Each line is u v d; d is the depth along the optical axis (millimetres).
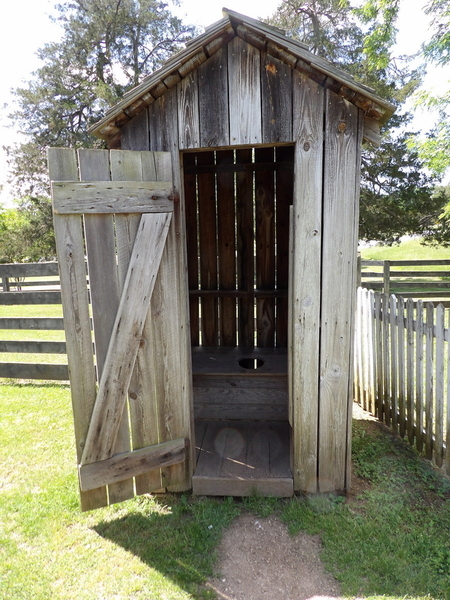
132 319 2365
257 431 3383
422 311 3051
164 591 1961
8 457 3268
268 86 2336
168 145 2465
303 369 2572
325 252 2459
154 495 2721
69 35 15414
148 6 15523
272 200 4410
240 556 2176
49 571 2088
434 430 3232
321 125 2340
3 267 5250
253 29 2174
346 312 2508
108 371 2340
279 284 4559
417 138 9312
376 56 11484
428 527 2330
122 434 2445
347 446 2631
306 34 13375
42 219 17500
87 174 2182
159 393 2543
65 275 2207
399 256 21438
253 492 2635
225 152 4336
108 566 2115
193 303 4691
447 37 8914
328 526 2348
